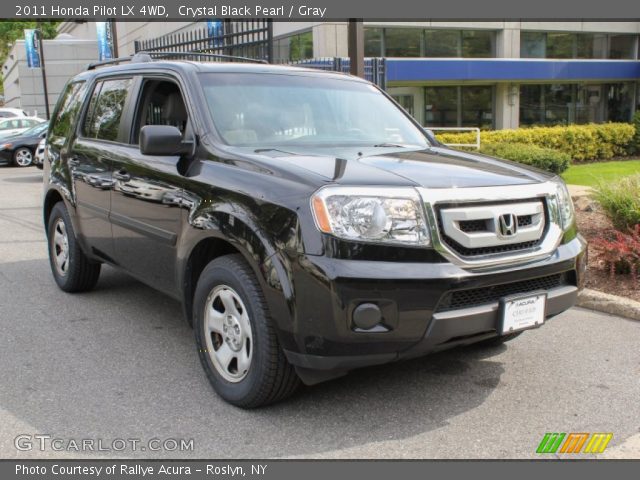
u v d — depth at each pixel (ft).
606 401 12.56
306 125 14.60
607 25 86.17
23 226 32.30
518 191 11.66
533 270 11.43
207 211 12.23
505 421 11.77
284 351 10.97
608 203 22.71
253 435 11.24
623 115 93.35
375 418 11.86
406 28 72.02
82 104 18.72
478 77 74.13
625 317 17.48
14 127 83.82
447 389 13.08
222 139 13.28
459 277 10.52
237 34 38.37
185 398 12.64
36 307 18.54
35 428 11.47
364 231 10.31
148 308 18.47
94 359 14.65
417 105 79.25
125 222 15.42
